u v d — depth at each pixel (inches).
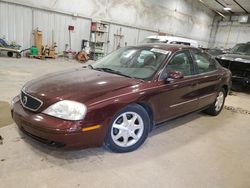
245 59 282.0
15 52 374.3
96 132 88.7
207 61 154.8
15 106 98.4
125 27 565.0
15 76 237.6
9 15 376.2
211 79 149.8
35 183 77.7
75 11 458.3
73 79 105.7
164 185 84.4
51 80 105.3
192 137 129.8
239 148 122.6
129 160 97.9
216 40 926.4
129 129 102.2
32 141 103.0
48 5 416.8
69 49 472.4
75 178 82.6
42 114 87.4
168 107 118.5
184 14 741.9
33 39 414.6
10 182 76.8
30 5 394.0
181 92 123.9
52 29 436.8
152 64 118.9
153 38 409.1
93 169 88.9
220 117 174.2
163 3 645.9
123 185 81.9
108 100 91.0
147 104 105.7
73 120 84.0
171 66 121.2
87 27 490.6
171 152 109.1
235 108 209.9
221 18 901.8
